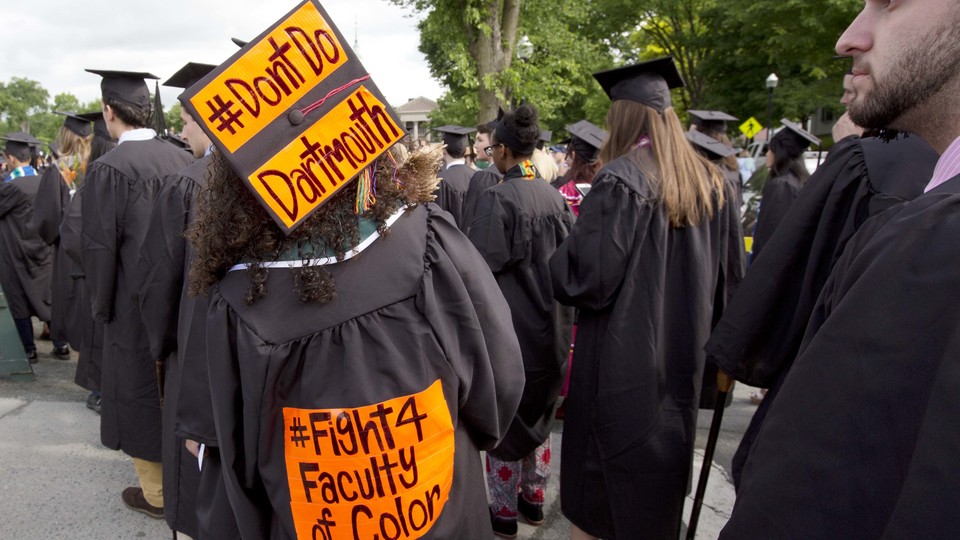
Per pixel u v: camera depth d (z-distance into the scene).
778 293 1.75
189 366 1.50
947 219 0.61
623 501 2.15
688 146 2.23
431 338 1.17
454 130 6.23
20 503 2.96
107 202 2.66
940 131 0.75
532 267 2.83
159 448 2.73
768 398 1.81
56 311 5.10
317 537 1.14
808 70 18.94
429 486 1.17
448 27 13.23
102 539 2.70
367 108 1.15
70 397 4.36
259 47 1.08
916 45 0.71
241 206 1.15
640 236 2.08
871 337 0.62
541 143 3.83
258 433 1.15
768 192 4.50
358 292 1.14
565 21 17.03
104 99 2.82
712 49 21.48
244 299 1.13
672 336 2.18
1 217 4.96
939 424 0.55
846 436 0.63
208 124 1.04
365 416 1.11
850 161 1.66
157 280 2.19
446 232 1.28
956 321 0.57
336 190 1.12
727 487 3.18
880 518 0.60
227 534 1.36
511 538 2.76
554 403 2.87
